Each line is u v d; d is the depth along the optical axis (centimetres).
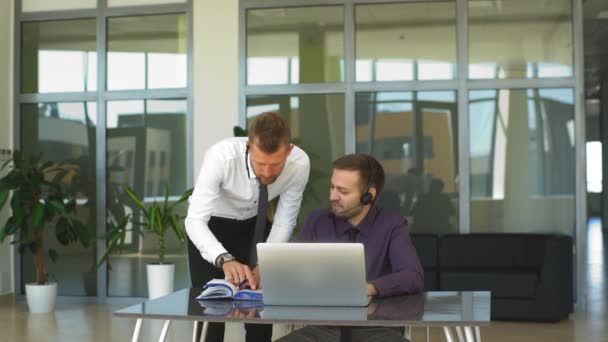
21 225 709
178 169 761
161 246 704
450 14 729
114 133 774
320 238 295
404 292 262
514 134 721
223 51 750
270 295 235
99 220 771
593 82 1669
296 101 745
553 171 715
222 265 283
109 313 691
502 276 639
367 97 737
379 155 735
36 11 786
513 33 721
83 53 781
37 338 566
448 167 726
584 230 707
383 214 292
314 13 743
